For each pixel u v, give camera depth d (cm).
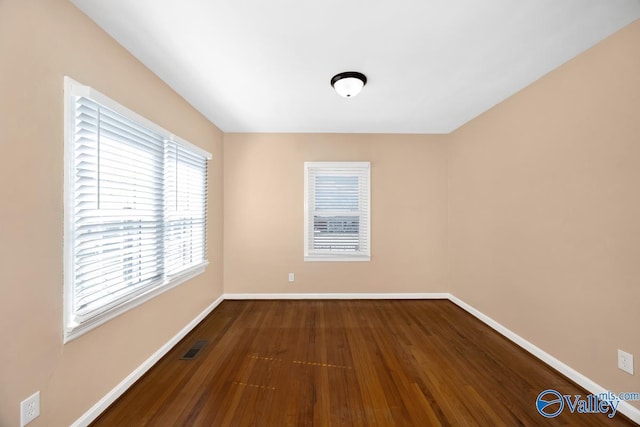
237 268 363
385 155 367
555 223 203
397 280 365
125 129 176
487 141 286
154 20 153
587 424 151
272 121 324
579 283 184
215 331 267
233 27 159
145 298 195
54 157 131
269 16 150
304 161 364
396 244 366
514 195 246
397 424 150
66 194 136
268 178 364
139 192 191
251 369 202
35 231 123
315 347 235
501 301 262
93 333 154
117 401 167
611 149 164
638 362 150
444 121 324
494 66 203
